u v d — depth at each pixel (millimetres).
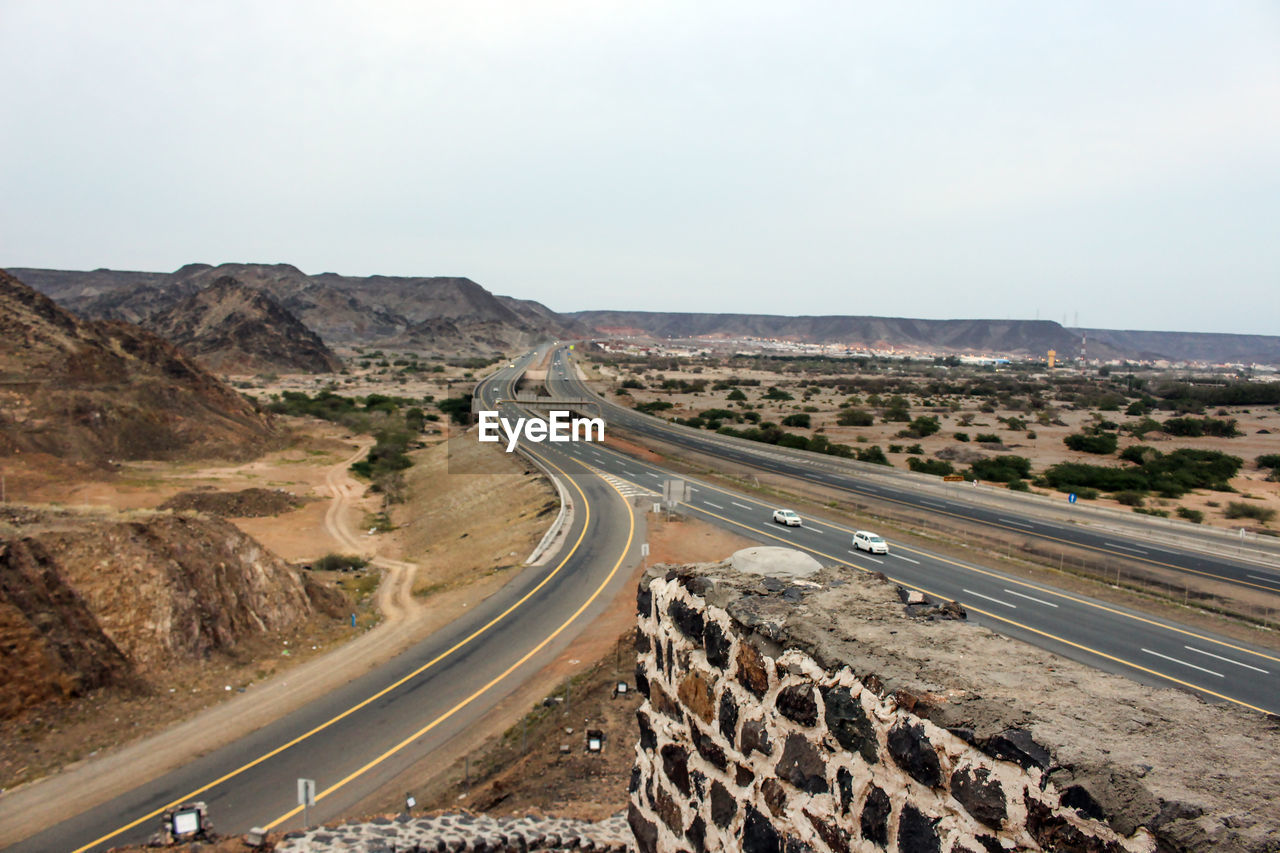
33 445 57406
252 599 28594
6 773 18297
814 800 4555
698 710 5875
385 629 30062
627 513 47875
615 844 10031
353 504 58344
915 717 3895
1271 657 25359
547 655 26469
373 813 16875
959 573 35375
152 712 21906
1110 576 35688
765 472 65375
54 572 23719
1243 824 2799
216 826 16547
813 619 5008
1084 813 3129
